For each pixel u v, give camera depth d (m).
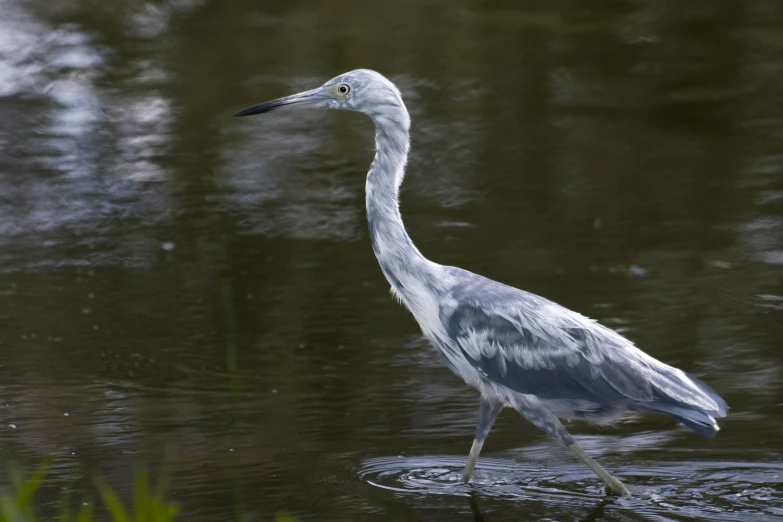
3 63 22.30
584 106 19.59
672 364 10.68
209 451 9.11
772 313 11.85
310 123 19.45
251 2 26.84
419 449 9.19
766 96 19.73
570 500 8.27
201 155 17.88
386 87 9.03
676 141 17.84
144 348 11.48
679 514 8.01
